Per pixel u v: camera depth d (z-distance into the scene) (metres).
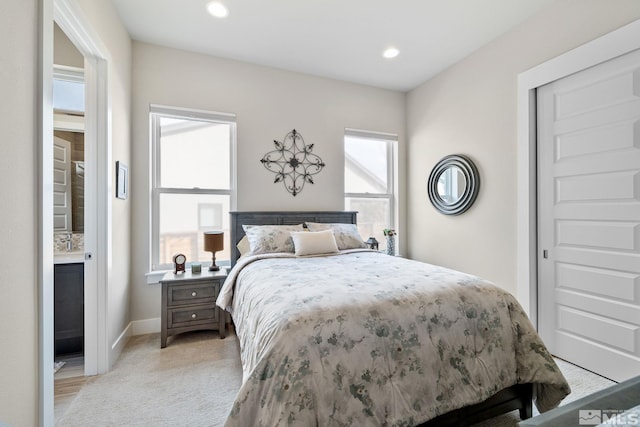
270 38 2.68
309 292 1.43
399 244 3.83
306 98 3.36
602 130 1.95
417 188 3.68
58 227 2.59
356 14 2.36
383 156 3.87
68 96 2.55
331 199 3.49
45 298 1.21
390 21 2.45
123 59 2.43
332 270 1.96
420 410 1.20
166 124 2.93
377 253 2.82
